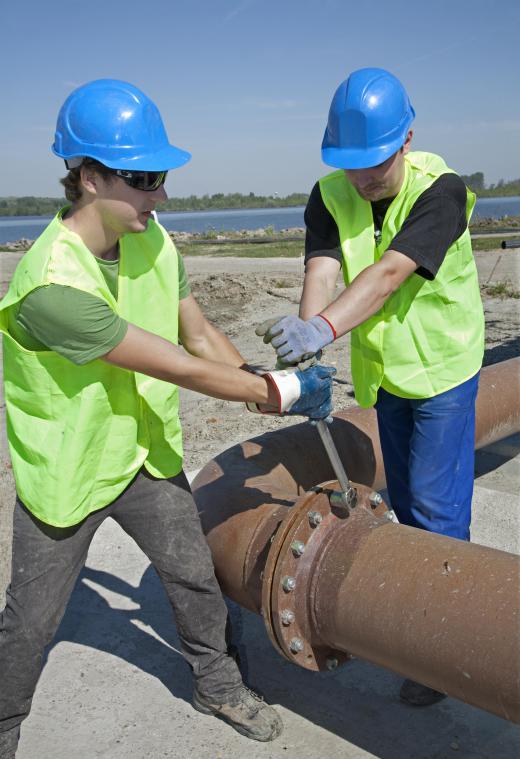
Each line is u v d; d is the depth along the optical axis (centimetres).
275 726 254
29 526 222
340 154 246
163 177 208
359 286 230
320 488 238
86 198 208
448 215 239
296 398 222
